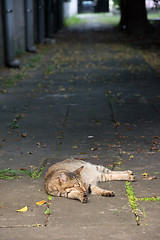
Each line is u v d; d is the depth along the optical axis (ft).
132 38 89.56
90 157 22.25
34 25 82.58
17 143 24.94
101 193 17.11
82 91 40.55
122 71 51.62
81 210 15.66
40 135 26.50
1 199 16.89
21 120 30.14
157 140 25.18
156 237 13.37
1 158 22.26
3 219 14.97
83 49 74.13
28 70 52.85
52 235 13.64
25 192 17.65
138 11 94.68
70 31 111.04
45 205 16.22
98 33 102.37
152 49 71.67
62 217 15.06
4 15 52.13
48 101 36.32
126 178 18.74
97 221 14.66
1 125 28.76
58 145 24.52
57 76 48.78
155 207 15.85
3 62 54.39
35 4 81.61
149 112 32.35
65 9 139.95
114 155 22.53
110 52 69.21
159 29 100.17
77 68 54.24
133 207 15.83
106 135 26.40
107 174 18.83
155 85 43.11
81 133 26.89
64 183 16.83
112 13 159.22
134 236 13.44
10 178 19.38
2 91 40.16
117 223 14.47
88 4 171.32
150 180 18.83
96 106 34.47
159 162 21.29
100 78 47.42
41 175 19.84
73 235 13.60
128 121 29.76
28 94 39.14
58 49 74.90
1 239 13.39
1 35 53.21
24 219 14.96
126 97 37.78
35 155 22.74
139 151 23.04
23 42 69.26
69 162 19.08
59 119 30.37
